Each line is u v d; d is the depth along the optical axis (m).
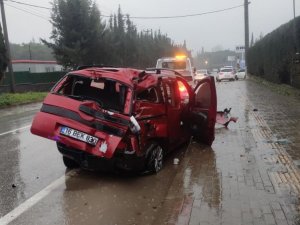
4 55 11.25
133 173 3.59
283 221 2.44
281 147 4.19
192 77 9.80
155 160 3.60
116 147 3.18
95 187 3.31
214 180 3.24
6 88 13.98
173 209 2.70
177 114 4.08
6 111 9.31
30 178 3.56
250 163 3.66
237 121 5.94
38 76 16.28
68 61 16.53
